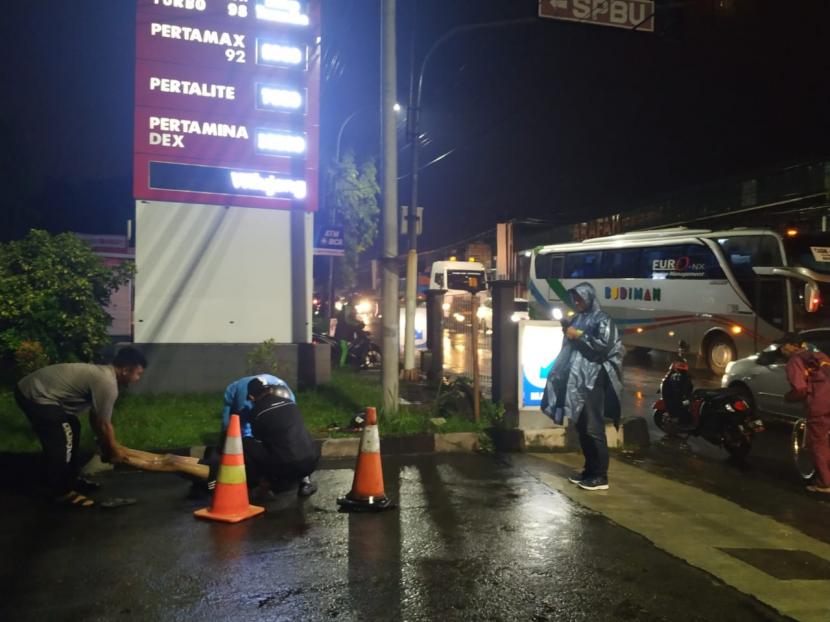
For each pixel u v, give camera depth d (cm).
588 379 670
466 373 1312
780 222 2222
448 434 844
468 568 468
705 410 916
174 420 866
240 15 1152
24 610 394
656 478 746
